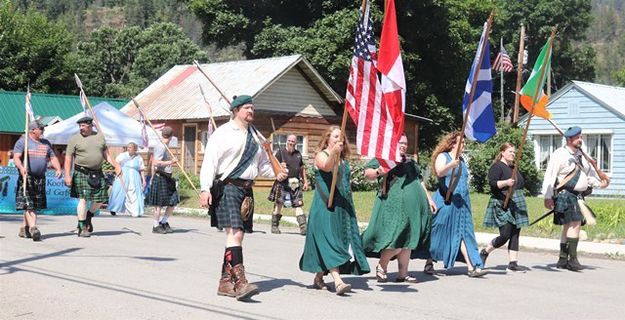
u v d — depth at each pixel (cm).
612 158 3500
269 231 1705
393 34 950
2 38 4800
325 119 3344
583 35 6881
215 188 824
